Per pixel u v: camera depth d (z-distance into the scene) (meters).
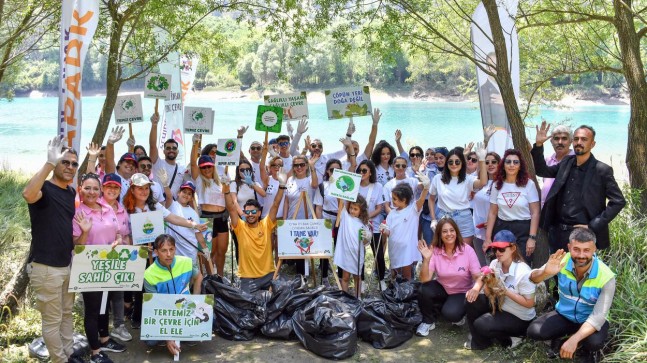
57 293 5.33
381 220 8.15
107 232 5.79
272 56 71.62
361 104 9.41
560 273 5.67
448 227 6.46
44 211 5.22
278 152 9.71
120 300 6.32
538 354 5.89
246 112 52.72
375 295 7.82
